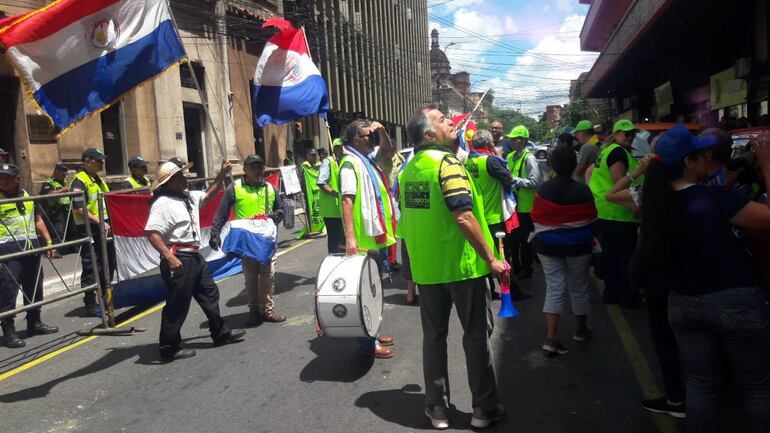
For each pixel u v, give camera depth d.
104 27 5.22
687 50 16.56
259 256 5.93
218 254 8.93
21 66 4.84
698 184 2.76
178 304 5.23
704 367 2.76
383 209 5.05
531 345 5.09
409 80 48.03
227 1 19.17
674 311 2.82
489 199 6.07
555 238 4.71
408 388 4.31
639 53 17.64
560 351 4.81
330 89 27.45
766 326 2.61
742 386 2.72
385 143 5.78
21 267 6.14
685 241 2.69
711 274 2.66
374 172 5.07
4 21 4.77
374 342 4.94
